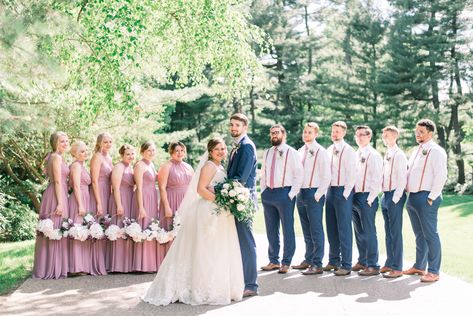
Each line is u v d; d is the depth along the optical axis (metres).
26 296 6.32
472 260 8.82
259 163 35.12
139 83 12.67
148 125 12.77
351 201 7.32
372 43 31.55
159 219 7.79
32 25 5.70
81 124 10.05
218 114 35.69
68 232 7.27
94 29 8.03
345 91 31.59
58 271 7.31
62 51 8.13
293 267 7.71
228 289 5.94
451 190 28.48
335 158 7.39
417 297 6.11
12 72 5.91
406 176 7.05
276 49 34.97
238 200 5.87
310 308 5.70
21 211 13.21
